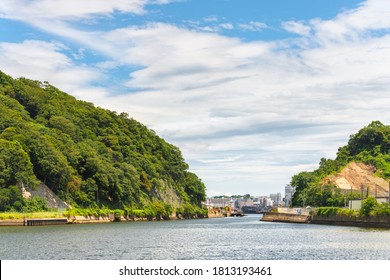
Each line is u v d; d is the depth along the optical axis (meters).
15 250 86.12
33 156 187.25
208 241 116.75
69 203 197.38
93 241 107.25
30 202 172.62
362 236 126.94
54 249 89.00
